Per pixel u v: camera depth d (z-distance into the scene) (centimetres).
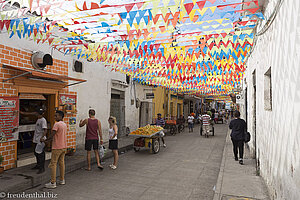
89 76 963
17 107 596
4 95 562
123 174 622
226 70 1070
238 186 486
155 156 880
